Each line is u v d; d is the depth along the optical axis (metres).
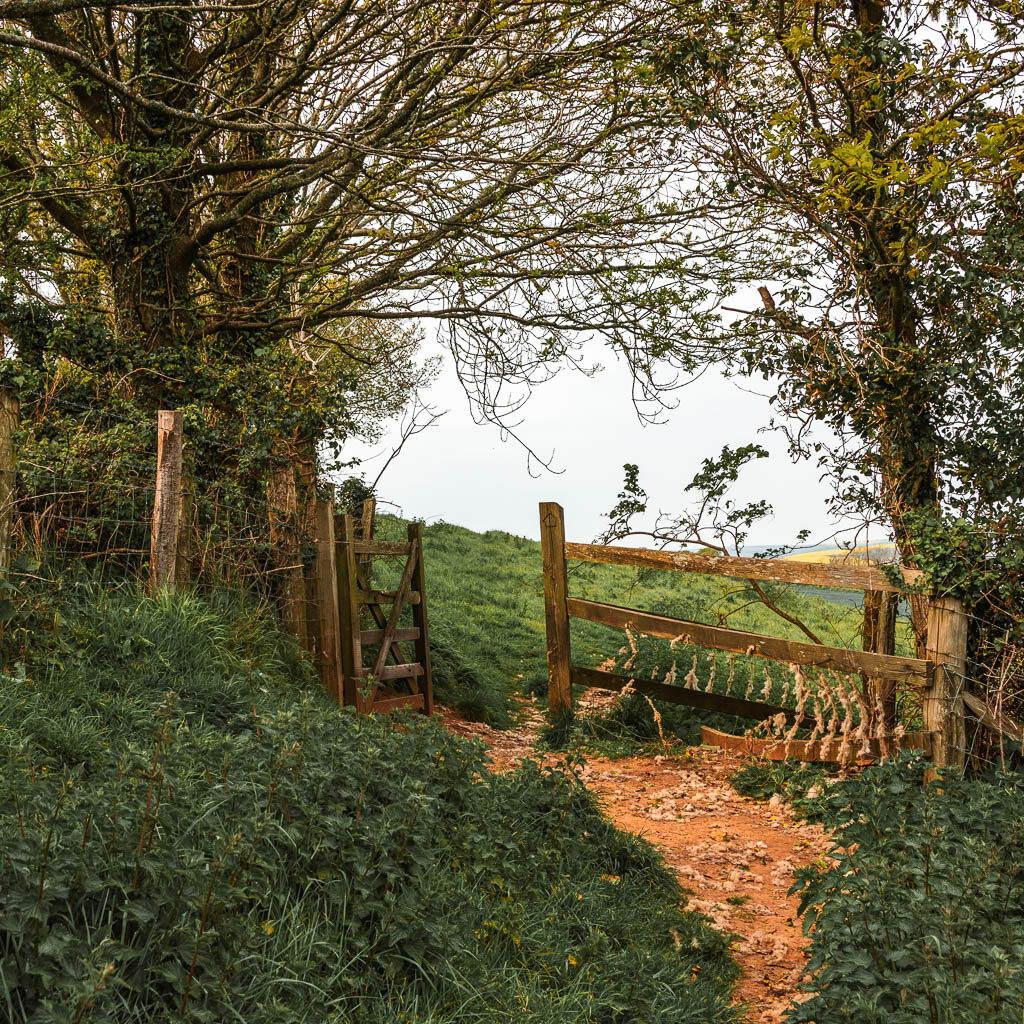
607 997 3.75
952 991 2.88
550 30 9.13
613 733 10.11
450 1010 3.21
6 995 2.27
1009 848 4.19
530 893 4.44
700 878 6.02
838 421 8.44
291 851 3.47
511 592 21.84
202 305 11.43
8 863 2.57
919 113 7.48
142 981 2.54
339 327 15.92
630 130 9.73
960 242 7.57
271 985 2.77
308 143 11.05
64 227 11.05
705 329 10.45
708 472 9.37
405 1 9.20
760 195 8.52
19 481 7.28
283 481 9.34
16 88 8.59
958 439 7.67
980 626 7.34
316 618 9.35
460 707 11.69
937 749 7.21
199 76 9.97
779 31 7.09
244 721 5.63
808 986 3.56
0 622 5.49
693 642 9.30
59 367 9.38
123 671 5.85
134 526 7.92
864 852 4.06
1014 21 6.64
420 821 3.78
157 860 2.77
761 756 8.74
